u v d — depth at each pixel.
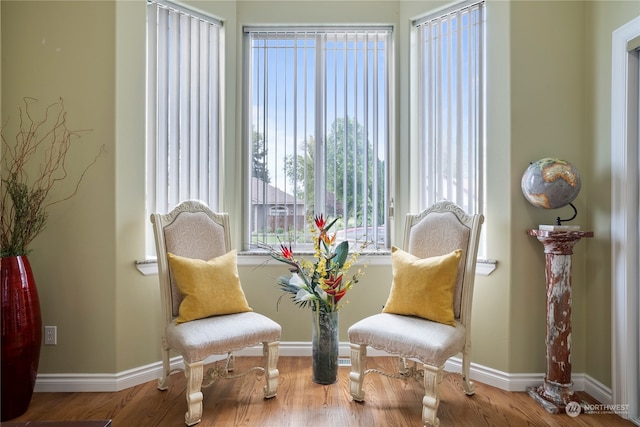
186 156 2.71
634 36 1.95
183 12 2.68
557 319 2.10
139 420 1.97
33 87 2.25
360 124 2.89
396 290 2.21
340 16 2.85
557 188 2.03
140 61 2.42
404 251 2.42
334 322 2.38
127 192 2.34
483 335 2.39
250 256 2.79
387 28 2.88
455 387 2.33
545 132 2.29
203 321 2.11
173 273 2.18
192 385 1.91
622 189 2.03
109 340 2.28
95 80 2.28
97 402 2.15
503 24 2.34
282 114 2.90
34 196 2.14
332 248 2.66
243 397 2.21
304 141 2.90
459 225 2.22
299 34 2.90
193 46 2.74
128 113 2.35
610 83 2.10
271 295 2.81
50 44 2.26
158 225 2.22
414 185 2.82
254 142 2.91
